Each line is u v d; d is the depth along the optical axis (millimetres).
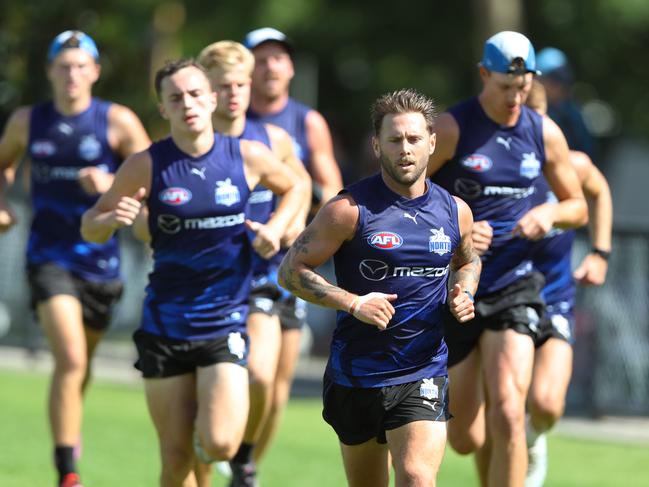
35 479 29828
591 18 75312
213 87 27141
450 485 31469
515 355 25250
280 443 36969
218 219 23812
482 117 25203
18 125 30969
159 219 23734
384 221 20328
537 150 25375
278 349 28219
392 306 20031
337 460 34344
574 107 35375
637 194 80312
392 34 79188
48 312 29562
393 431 20547
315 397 47125
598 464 35062
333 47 78250
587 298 42812
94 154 30719
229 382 23562
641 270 42000
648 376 42062
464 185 25391
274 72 30594
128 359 54125
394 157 20016
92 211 23703
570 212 25500
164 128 54375
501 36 24812
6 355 55375
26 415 39812
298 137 31016
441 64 79312
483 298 25797
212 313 23844
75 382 29016
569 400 43438
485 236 23844
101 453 33906
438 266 20594
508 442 24422
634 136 80000
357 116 82438
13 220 31188
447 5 78625
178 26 71250
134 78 53125
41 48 50438
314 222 20516
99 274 30734
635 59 78188
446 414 20750
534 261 27484
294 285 20453
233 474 28406
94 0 50750
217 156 23922
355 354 20766
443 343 21078
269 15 71875
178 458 23844
